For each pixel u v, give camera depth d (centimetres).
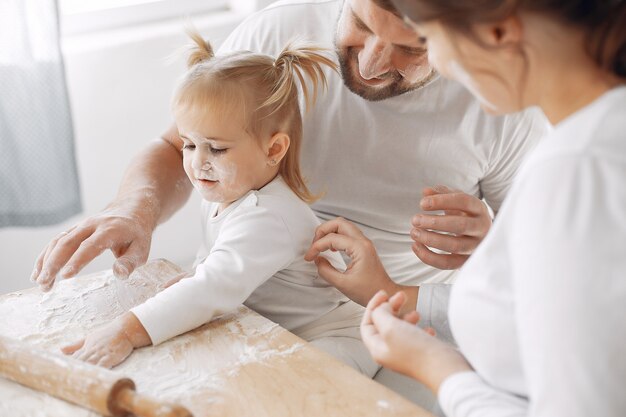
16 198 181
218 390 91
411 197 141
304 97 131
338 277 120
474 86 72
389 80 125
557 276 61
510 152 140
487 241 72
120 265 114
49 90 174
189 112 114
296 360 97
